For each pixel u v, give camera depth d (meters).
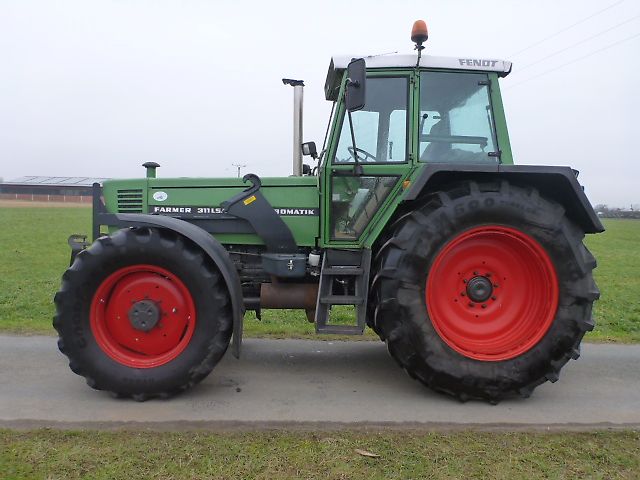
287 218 4.13
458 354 3.49
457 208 3.47
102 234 4.41
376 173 3.86
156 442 2.80
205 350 3.42
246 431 2.97
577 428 3.14
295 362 4.43
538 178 3.64
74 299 3.38
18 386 3.64
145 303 3.47
